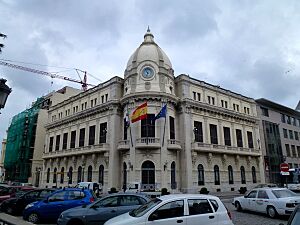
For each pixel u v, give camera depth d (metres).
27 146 58.59
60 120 48.12
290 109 55.22
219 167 38.62
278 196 14.84
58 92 63.81
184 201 8.23
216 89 42.22
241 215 15.91
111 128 36.34
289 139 54.00
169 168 32.81
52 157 47.84
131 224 7.58
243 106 46.28
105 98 39.97
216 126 40.16
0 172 88.19
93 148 37.94
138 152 32.47
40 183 51.53
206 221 8.02
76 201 14.12
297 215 5.57
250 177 42.66
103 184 35.53
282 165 21.27
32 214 13.70
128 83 36.62
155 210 7.84
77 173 41.47
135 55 37.84
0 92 6.80
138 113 31.86
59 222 10.61
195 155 35.22
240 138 43.47
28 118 61.47
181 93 37.53
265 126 49.34
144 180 31.53
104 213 10.48
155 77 35.66
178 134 36.22
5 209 17.00
